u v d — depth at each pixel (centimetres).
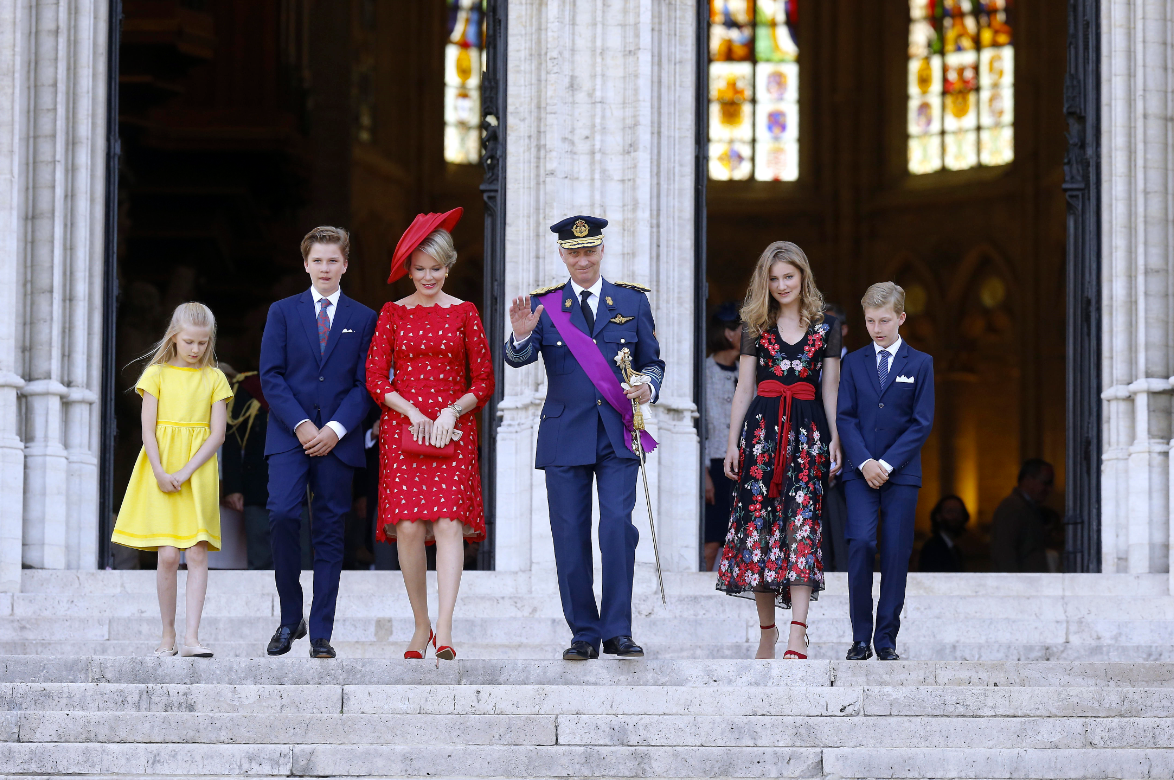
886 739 1914
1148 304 3170
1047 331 7962
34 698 1997
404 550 2284
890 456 2392
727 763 1839
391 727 1917
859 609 2409
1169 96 3209
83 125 3256
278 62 6103
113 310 3306
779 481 2394
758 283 2452
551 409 2264
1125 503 3161
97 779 1792
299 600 2331
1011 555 4353
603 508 2220
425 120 8125
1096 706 2006
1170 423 3138
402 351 2316
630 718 1928
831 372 2442
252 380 3409
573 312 2286
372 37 8075
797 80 8538
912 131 8394
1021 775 1822
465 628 2794
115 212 3338
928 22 8338
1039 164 7969
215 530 2412
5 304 3119
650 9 3241
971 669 2130
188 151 5909
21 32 3175
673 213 3278
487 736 1917
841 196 8462
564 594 2223
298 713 1955
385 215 8012
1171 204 3192
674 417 3231
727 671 2109
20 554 3044
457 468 2283
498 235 3309
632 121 3219
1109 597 2891
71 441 3192
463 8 8212
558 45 3234
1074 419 3284
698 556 3216
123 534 2383
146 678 2120
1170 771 1814
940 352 8262
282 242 6197
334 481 2319
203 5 5584
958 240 8225
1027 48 8000
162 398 2412
